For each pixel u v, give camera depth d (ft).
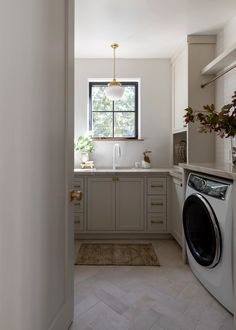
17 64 2.89
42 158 3.67
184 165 7.97
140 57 12.10
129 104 12.68
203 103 9.87
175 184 10.02
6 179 2.70
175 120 11.62
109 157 12.49
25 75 3.10
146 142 12.45
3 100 2.62
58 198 4.37
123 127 12.69
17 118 2.92
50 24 3.90
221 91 9.38
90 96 12.66
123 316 5.44
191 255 7.26
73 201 5.05
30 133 3.26
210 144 10.03
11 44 2.75
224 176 5.33
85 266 8.02
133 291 6.48
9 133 2.75
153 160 12.42
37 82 3.45
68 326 4.97
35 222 3.44
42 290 3.72
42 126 3.65
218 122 6.98
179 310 5.66
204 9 7.99
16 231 2.93
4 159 2.66
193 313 5.55
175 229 10.06
